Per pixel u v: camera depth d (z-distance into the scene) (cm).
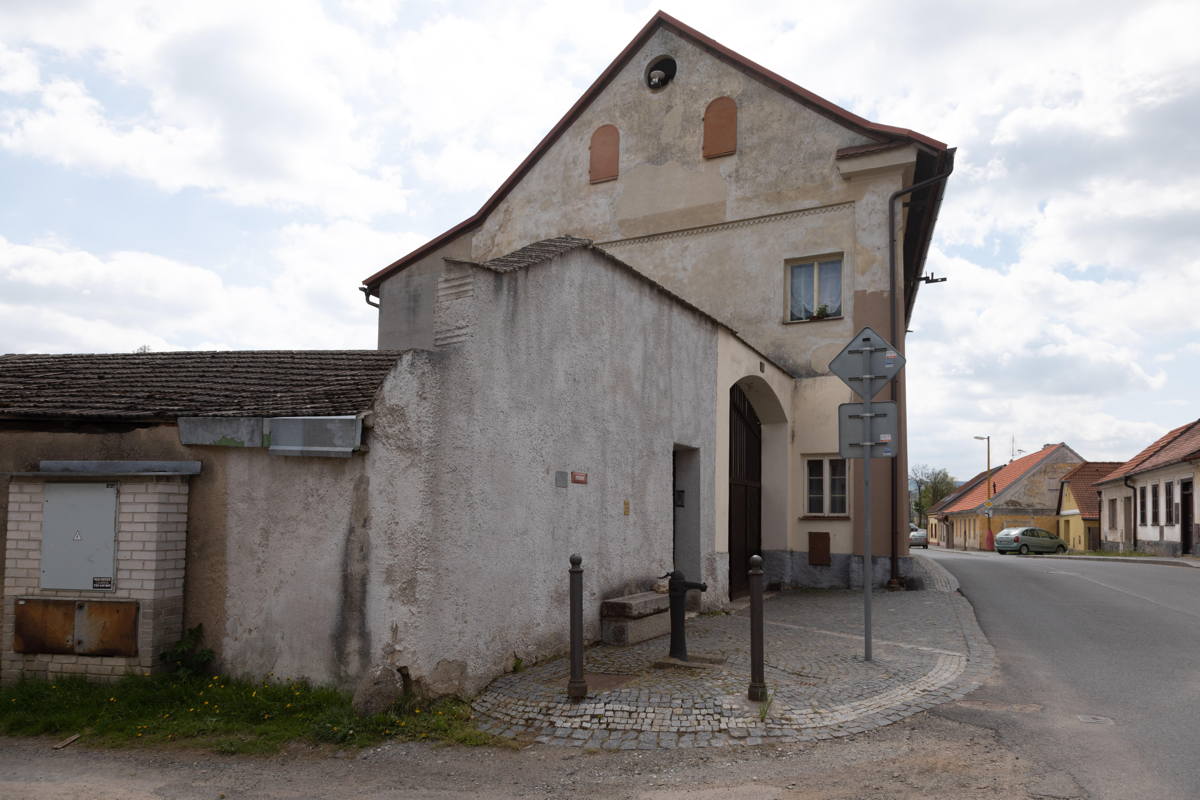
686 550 1138
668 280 1767
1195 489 3122
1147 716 639
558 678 699
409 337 1379
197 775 514
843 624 1062
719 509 1202
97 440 690
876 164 1571
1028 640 972
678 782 505
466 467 662
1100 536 4641
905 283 2223
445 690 632
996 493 6016
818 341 1617
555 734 586
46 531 660
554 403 793
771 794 485
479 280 682
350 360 802
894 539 1513
